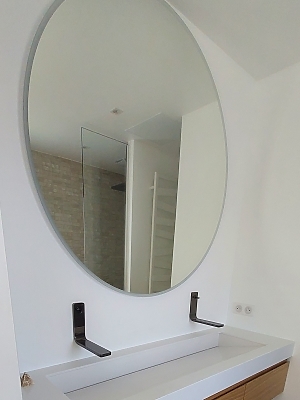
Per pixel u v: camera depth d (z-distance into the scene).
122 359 0.95
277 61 1.37
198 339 1.24
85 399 0.80
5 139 0.73
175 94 1.25
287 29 1.15
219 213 1.43
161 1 1.05
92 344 0.84
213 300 1.41
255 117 1.52
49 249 0.82
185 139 1.31
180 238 1.28
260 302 1.40
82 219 0.92
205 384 0.83
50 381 0.73
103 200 1.00
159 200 1.22
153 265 1.16
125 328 1.02
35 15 0.76
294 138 1.36
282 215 1.37
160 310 1.14
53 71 0.83
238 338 1.32
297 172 1.34
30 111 0.78
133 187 1.12
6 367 0.41
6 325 0.41
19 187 0.76
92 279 0.92
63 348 0.85
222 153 1.42
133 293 1.05
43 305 0.80
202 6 1.09
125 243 1.07
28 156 0.77
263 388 1.10
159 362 1.07
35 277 0.79
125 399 0.70
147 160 1.18
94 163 0.97
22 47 0.75
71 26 0.87
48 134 0.83
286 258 1.33
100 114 1.00
